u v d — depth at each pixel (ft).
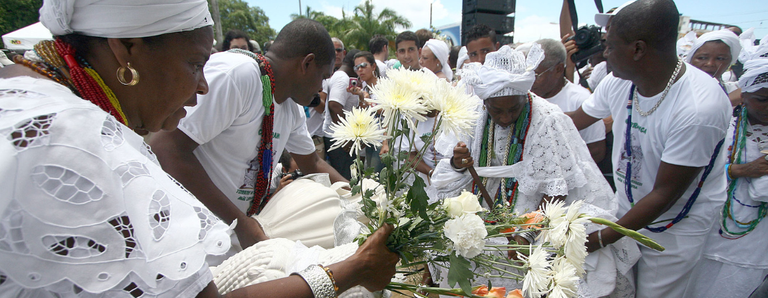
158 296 2.39
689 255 6.68
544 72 8.61
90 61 2.86
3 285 2.18
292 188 5.72
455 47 17.48
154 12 2.72
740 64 11.83
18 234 2.09
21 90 2.38
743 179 7.23
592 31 9.75
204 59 3.25
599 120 8.82
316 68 5.97
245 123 5.69
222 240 2.68
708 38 9.16
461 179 7.14
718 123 5.72
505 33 22.95
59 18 2.63
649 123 6.43
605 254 6.53
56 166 2.14
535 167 6.46
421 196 3.40
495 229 4.23
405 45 15.42
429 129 8.62
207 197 5.31
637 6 5.90
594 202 6.70
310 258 3.33
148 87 3.04
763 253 7.12
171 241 2.43
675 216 6.65
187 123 5.08
